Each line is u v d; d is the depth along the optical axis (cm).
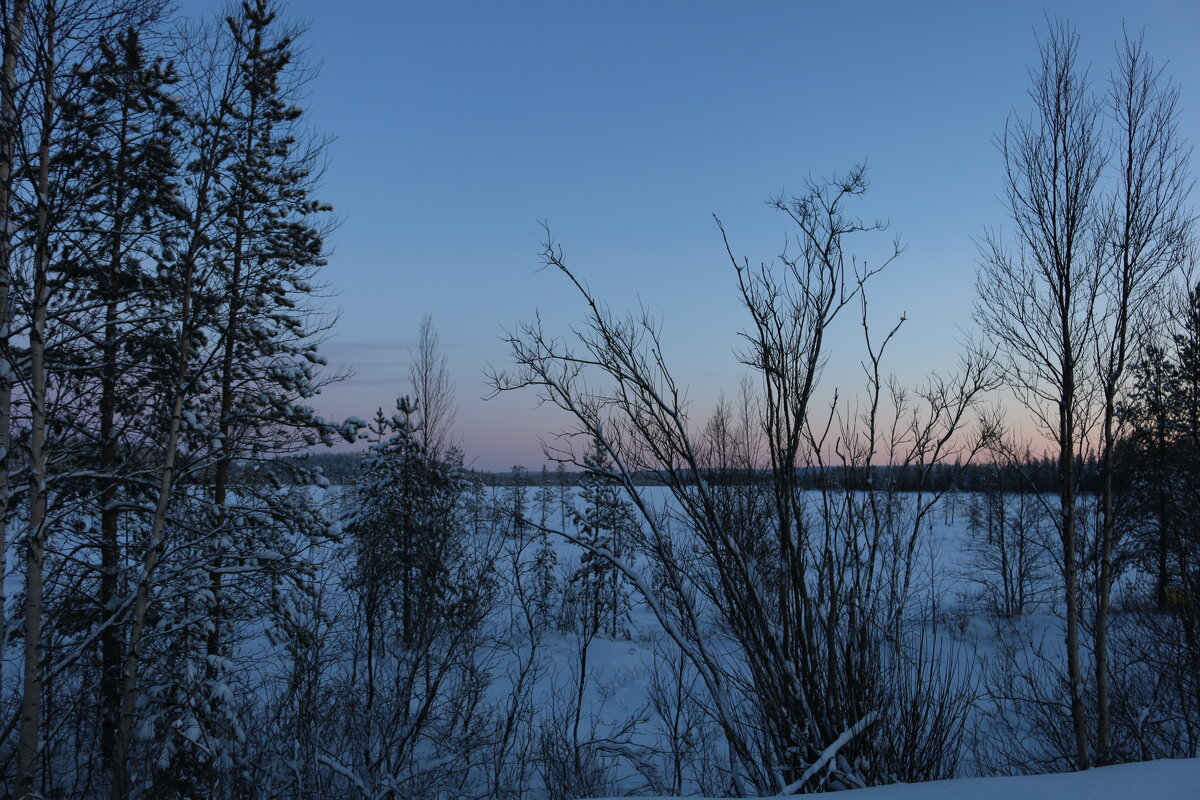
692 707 1445
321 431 1285
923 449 724
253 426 1250
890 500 710
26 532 832
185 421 1130
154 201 1023
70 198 884
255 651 1502
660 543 714
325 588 1394
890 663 678
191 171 1096
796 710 634
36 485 826
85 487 1078
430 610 1448
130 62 954
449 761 1409
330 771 1370
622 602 2762
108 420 1138
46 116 845
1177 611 1330
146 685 1078
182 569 1027
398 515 1734
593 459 737
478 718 1570
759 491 752
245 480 1355
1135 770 434
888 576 720
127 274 1087
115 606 1051
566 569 2936
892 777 632
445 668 1404
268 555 1179
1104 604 1009
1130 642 1378
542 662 2100
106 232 931
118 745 953
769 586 720
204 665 1153
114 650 1171
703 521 696
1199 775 410
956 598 2873
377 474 2180
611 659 2333
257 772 1238
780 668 645
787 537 671
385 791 1252
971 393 723
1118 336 1017
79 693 1158
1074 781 417
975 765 1095
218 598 1177
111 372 1059
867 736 639
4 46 815
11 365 812
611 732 1658
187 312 1080
